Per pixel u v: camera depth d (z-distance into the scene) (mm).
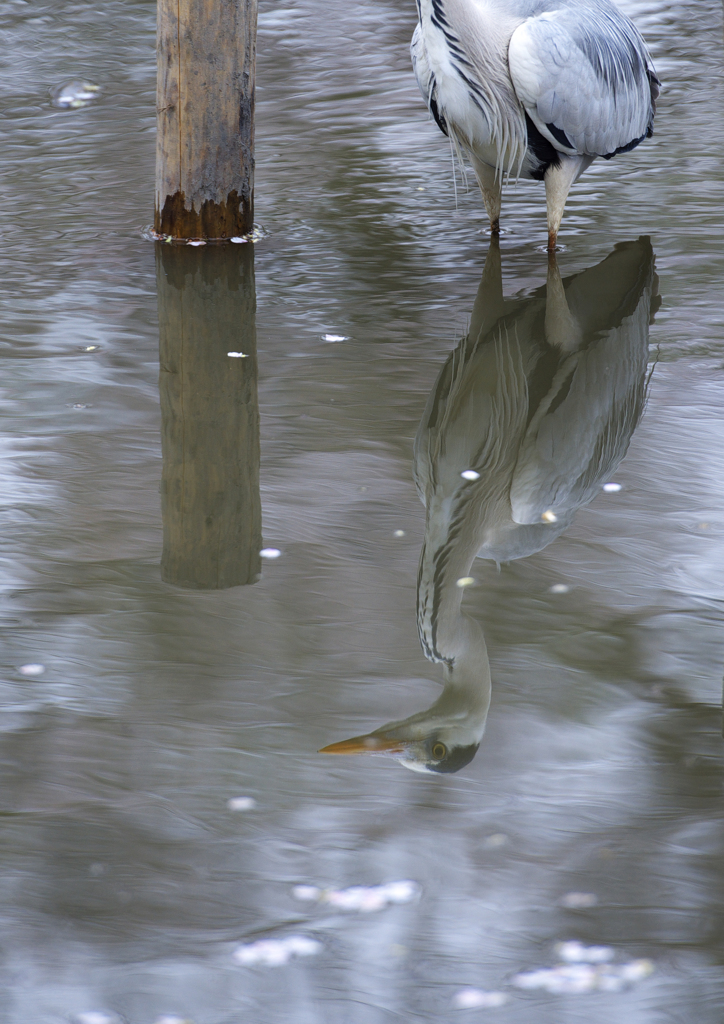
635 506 6598
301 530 6402
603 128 10406
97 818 4348
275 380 8281
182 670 5211
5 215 11656
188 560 6074
